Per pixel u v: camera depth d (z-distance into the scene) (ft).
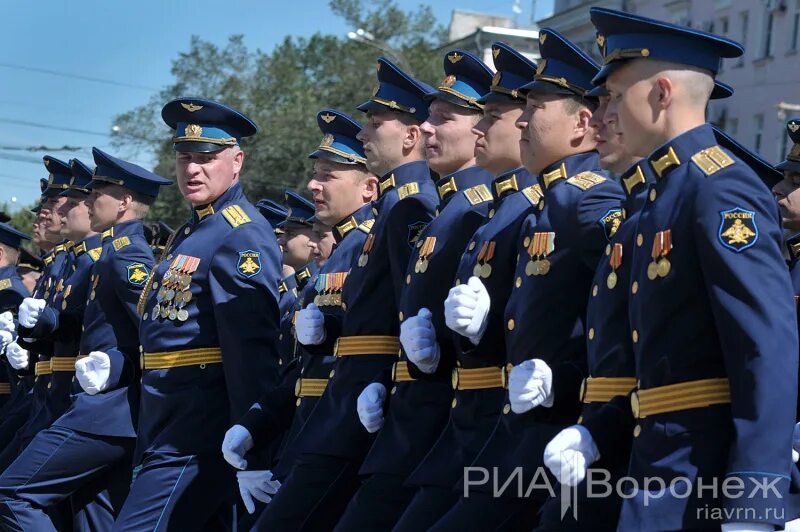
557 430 21.84
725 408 17.95
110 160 36.04
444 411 25.70
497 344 23.41
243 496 29.12
